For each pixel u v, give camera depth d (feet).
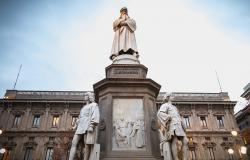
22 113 113.60
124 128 24.75
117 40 34.58
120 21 35.68
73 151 21.04
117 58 32.35
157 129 25.53
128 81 27.14
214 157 109.09
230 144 111.34
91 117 21.56
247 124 123.85
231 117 118.62
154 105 27.35
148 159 22.59
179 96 123.95
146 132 24.48
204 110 119.96
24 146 105.81
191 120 116.67
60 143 96.99
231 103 120.57
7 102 114.21
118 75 28.89
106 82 27.04
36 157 103.04
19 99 114.62
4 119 110.93
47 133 108.17
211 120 117.39
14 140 106.83
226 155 109.29
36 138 107.55
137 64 29.78
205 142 111.55
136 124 25.07
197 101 119.34
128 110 25.93
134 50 33.50
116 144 23.85
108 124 24.66
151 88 27.81
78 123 22.33
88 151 20.72
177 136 21.93
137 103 26.45
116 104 26.22
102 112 26.09
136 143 23.97
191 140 111.55
